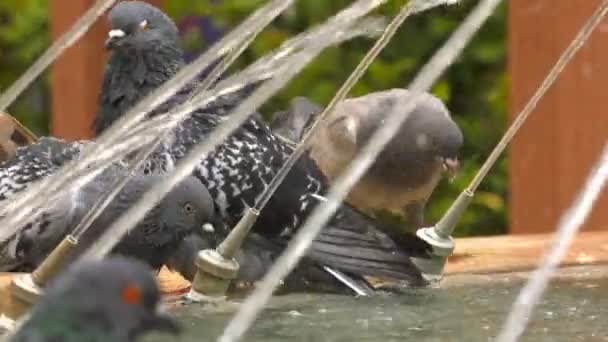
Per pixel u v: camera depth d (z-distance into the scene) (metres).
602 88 11.93
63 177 8.72
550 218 12.32
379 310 8.32
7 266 9.38
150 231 9.13
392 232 9.44
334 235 9.23
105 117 11.32
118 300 4.36
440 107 12.33
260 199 8.56
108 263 4.43
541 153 12.34
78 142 10.36
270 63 8.77
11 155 11.30
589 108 12.01
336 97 8.43
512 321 6.42
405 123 11.95
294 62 7.79
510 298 8.65
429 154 12.05
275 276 6.15
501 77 16.05
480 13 6.67
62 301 4.29
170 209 9.18
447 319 8.00
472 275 9.50
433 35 15.93
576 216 6.43
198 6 16.12
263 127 10.67
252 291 9.19
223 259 8.54
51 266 7.54
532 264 9.78
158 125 8.95
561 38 12.08
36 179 9.85
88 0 12.60
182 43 16.05
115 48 11.10
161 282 9.44
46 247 9.12
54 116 13.02
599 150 11.99
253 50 15.73
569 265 9.75
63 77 12.89
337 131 11.81
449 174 12.34
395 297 8.76
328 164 11.91
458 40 6.63
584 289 8.78
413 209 12.55
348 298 8.75
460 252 10.12
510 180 12.71
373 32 9.00
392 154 11.98
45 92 16.95
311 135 8.66
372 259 9.17
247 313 5.88
